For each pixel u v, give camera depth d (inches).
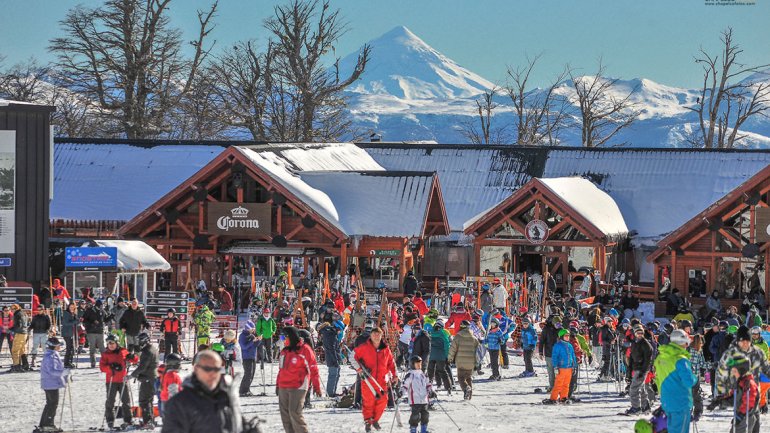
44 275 1913.1
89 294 1669.5
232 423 438.0
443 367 1100.5
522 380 1279.5
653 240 2541.8
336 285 1977.1
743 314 1983.3
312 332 1566.2
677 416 698.8
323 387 1157.1
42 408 1024.2
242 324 1724.9
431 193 2279.8
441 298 1974.7
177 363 750.5
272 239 2142.0
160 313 1444.4
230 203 2130.9
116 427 897.5
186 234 2197.3
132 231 2170.3
